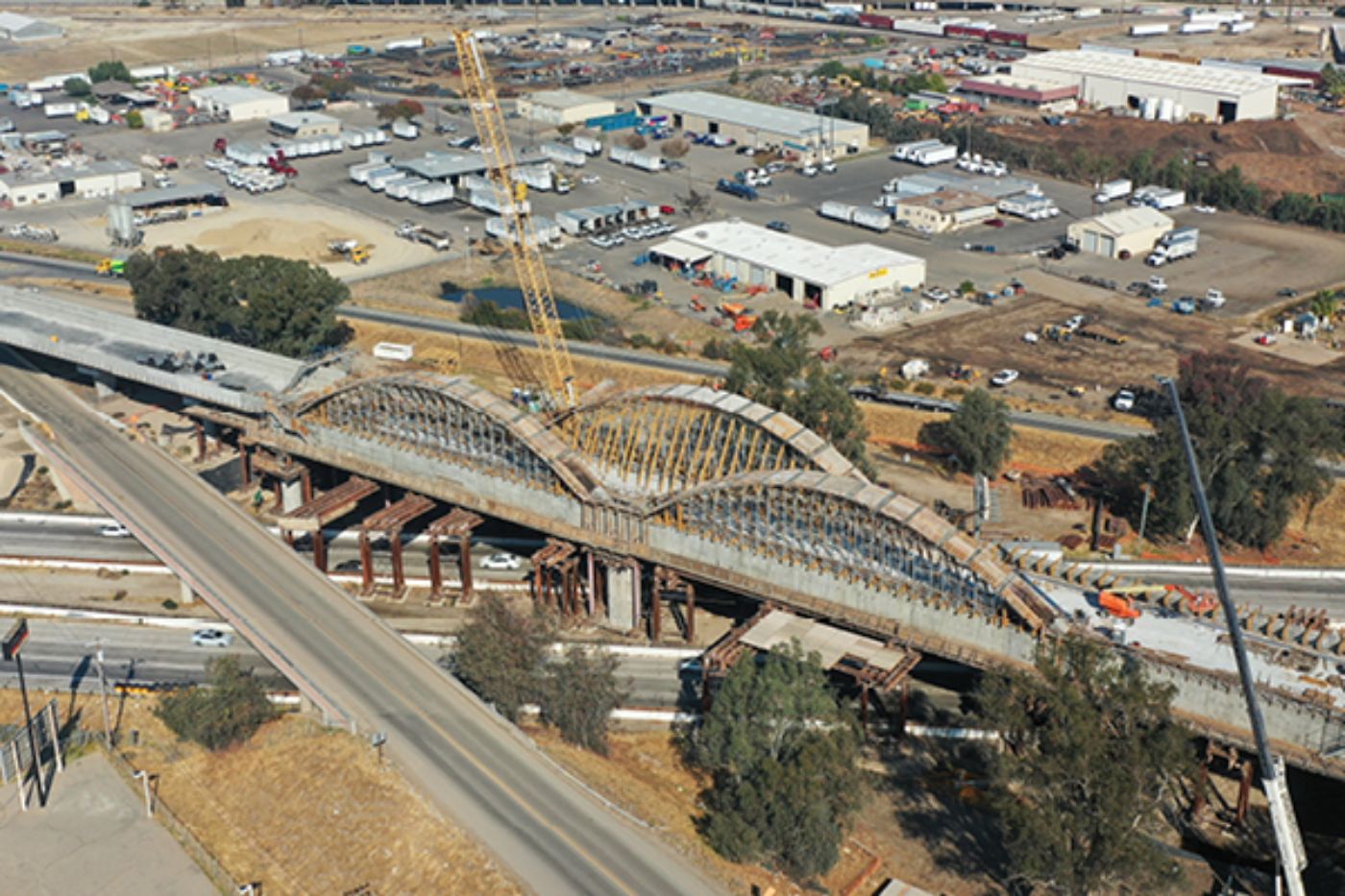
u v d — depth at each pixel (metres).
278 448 184.38
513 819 111.94
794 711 118.81
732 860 110.50
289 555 156.25
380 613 160.25
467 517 165.38
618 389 180.75
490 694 131.12
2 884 113.50
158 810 122.88
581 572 172.88
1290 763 114.62
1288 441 169.25
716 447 182.88
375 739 119.75
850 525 140.12
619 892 103.06
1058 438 196.88
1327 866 113.81
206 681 141.25
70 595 165.12
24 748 131.25
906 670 131.88
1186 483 169.38
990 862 114.81
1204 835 118.62
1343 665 123.81
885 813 121.75
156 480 178.50
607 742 131.75
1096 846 102.94
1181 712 122.19
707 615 160.12
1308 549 173.00
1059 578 140.62
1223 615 132.88
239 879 112.69
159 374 197.75
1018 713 113.12
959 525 173.00
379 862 110.12
